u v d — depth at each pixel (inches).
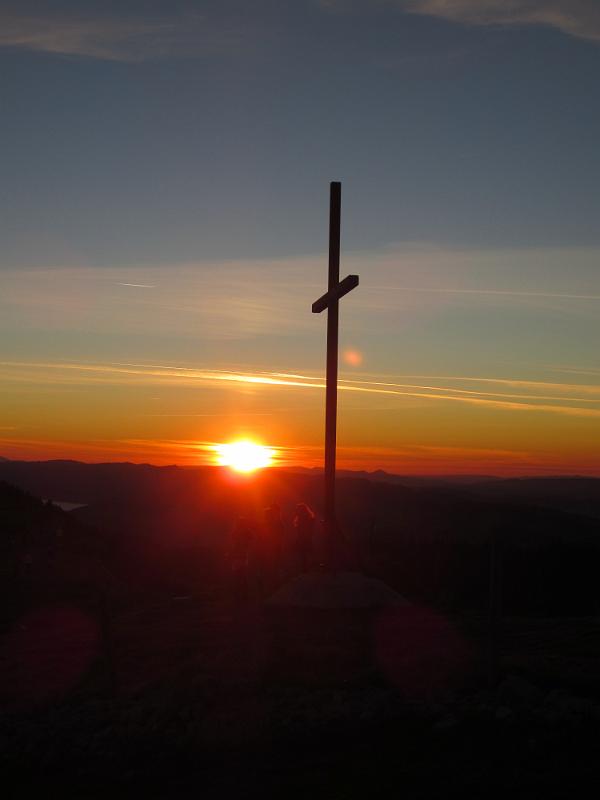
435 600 777.6
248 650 499.5
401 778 319.0
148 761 348.5
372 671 447.8
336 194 662.5
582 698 400.5
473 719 376.2
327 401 658.8
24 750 365.4
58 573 950.4
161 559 1148.5
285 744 358.3
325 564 665.0
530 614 751.1
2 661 540.1
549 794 299.7
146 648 550.6
